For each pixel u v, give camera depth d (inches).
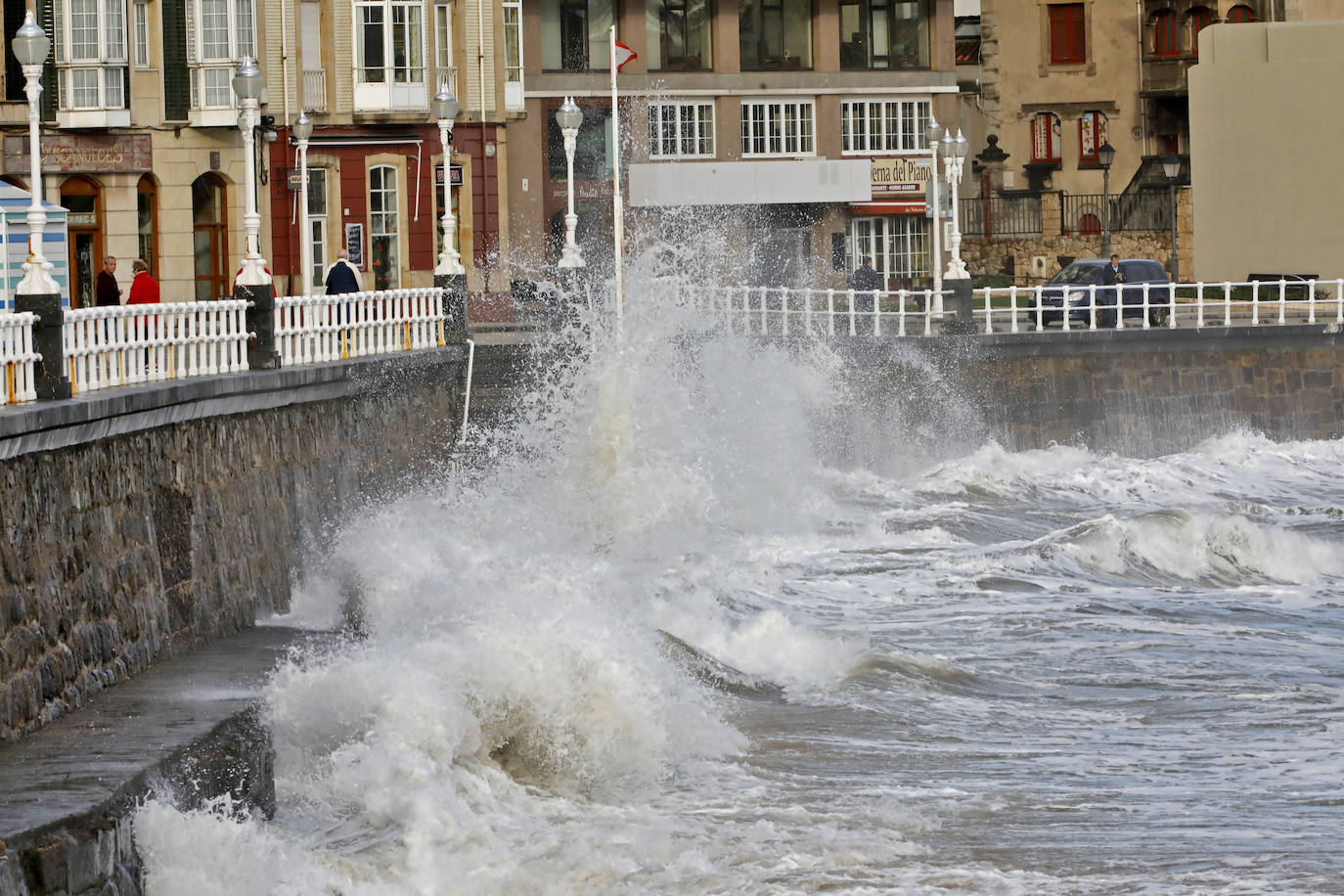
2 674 1509.6
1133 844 1493.6
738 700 1987.0
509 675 1737.2
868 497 3614.7
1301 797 1624.0
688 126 5940.0
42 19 4520.2
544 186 5693.9
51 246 2888.8
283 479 2389.3
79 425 1734.7
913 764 1759.4
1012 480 3828.7
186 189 4719.5
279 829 1529.3
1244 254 6215.6
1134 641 2357.3
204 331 2273.6
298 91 5012.3
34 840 1229.7
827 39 6087.6
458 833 1517.0
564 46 5738.2
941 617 2516.0
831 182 6063.0
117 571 1818.4
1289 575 2965.1
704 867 1449.3
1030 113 7229.3
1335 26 6117.1
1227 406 4220.0
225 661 1881.2
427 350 3127.5
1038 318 4101.9
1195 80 6343.5
